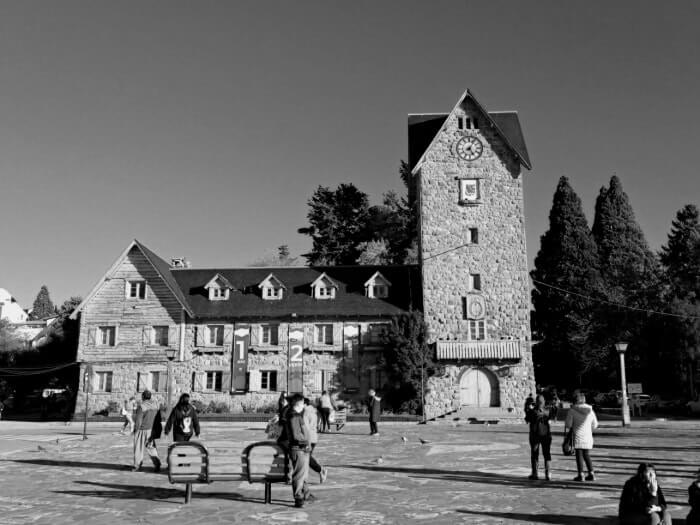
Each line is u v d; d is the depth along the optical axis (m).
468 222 52.41
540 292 74.50
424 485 16.59
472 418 48.25
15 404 67.81
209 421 47.38
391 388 50.25
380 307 52.34
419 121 58.53
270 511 13.34
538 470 19.33
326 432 36.16
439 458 22.81
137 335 52.28
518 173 52.88
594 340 67.31
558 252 73.44
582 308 69.44
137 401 20.23
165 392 51.50
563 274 71.88
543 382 74.31
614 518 12.46
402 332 49.62
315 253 87.19
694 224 72.19
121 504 14.23
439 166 53.34
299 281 55.31
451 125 53.91
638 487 10.87
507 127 55.59
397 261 82.62
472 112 54.00
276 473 13.86
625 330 63.44
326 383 51.06
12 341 77.81
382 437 32.19
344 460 22.33
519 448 26.25
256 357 51.72
